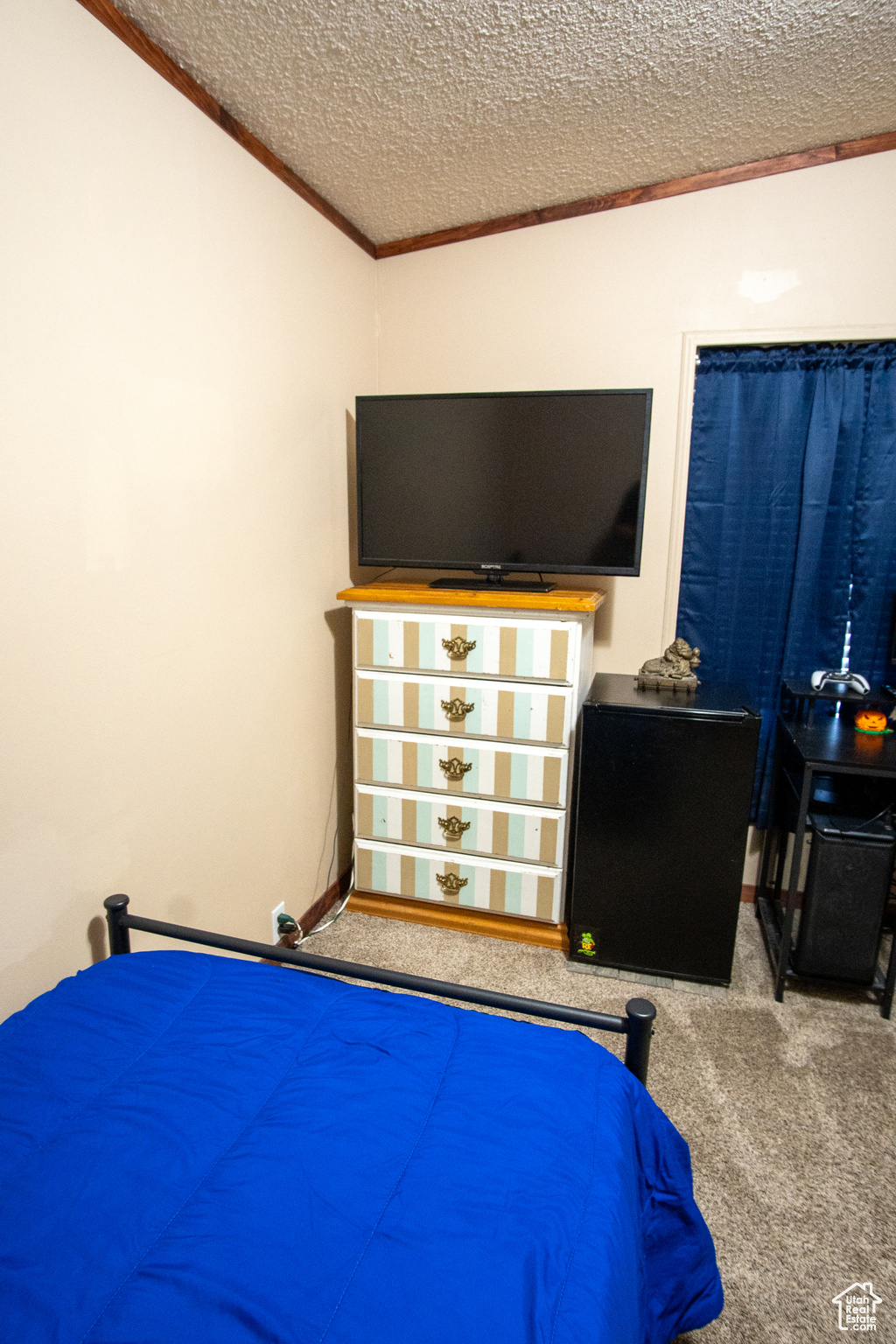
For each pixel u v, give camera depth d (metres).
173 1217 0.80
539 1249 0.78
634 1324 0.78
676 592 2.47
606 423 2.10
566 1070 1.06
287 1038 1.12
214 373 1.73
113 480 1.43
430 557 2.34
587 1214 0.84
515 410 2.17
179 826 1.71
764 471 2.34
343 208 2.29
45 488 1.28
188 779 1.73
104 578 1.43
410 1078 1.03
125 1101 0.97
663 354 2.34
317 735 2.38
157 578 1.58
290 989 1.24
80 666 1.38
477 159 2.04
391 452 2.31
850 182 2.10
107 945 1.50
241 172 1.79
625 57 1.61
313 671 2.33
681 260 2.27
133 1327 0.68
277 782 2.15
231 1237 0.77
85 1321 0.69
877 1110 1.64
